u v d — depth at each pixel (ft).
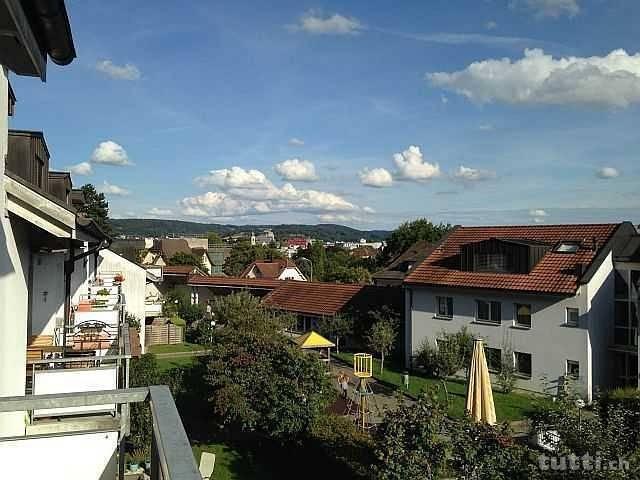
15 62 10.31
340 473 43.93
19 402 8.98
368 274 189.16
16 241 26.71
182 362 99.45
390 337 94.22
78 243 37.24
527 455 29.58
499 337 83.71
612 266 76.69
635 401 48.93
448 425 32.17
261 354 54.44
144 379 51.19
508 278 83.97
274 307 119.55
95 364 29.19
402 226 189.98
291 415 50.01
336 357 101.81
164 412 7.50
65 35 10.32
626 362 75.10
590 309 74.23
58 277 38.70
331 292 120.98
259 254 271.28
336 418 53.01
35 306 36.37
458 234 102.47
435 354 86.58
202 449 54.95
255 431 55.42
